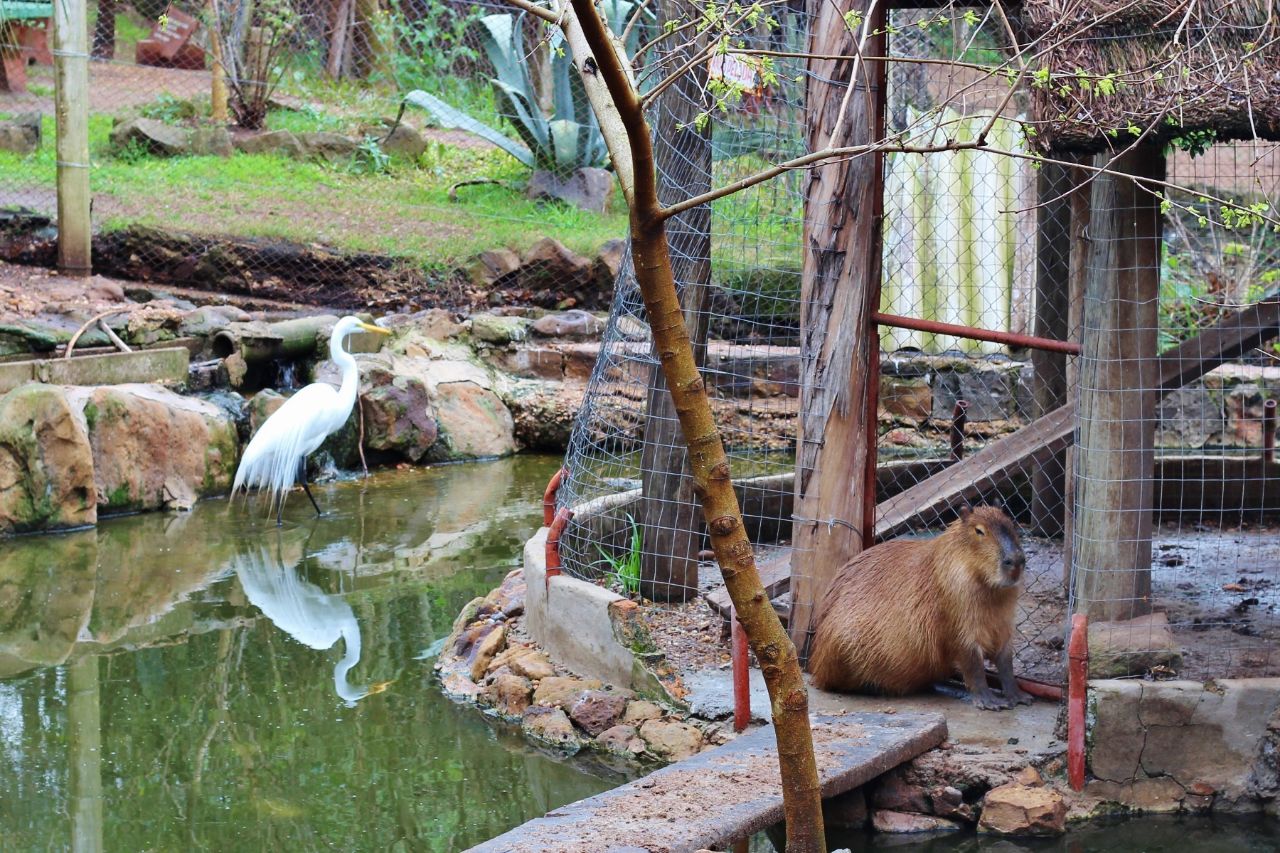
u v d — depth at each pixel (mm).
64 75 11070
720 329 10289
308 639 6582
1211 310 10914
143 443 9008
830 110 5082
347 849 4512
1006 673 4934
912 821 4418
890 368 10297
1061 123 4246
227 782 5035
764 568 5969
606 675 5352
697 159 5992
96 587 7395
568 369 11125
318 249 11734
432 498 9328
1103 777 4445
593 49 2580
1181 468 7398
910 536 7234
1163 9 4102
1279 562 6641
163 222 11797
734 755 4402
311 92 15695
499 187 13586
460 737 5371
